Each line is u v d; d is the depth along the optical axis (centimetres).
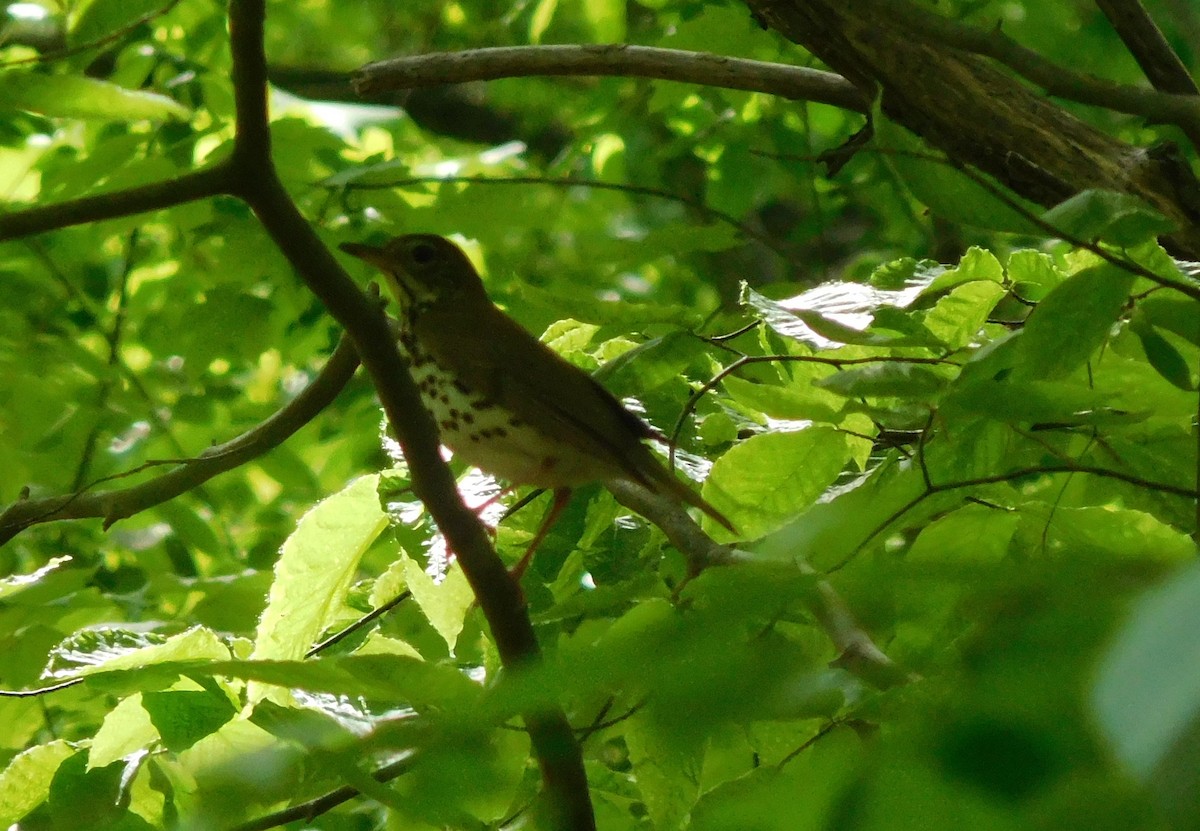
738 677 270
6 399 1329
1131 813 192
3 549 1560
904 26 599
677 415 945
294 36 2497
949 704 234
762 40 1414
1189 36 799
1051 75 583
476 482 955
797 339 689
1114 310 569
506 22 2134
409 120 1809
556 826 622
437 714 367
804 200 1959
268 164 670
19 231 673
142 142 1198
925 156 570
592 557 920
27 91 916
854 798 239
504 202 1273
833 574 350
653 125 2003
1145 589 199
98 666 709
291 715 606
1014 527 633
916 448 744
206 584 1105
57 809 720
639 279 2120
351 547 800
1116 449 718
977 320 742
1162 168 812
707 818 283
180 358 1652
